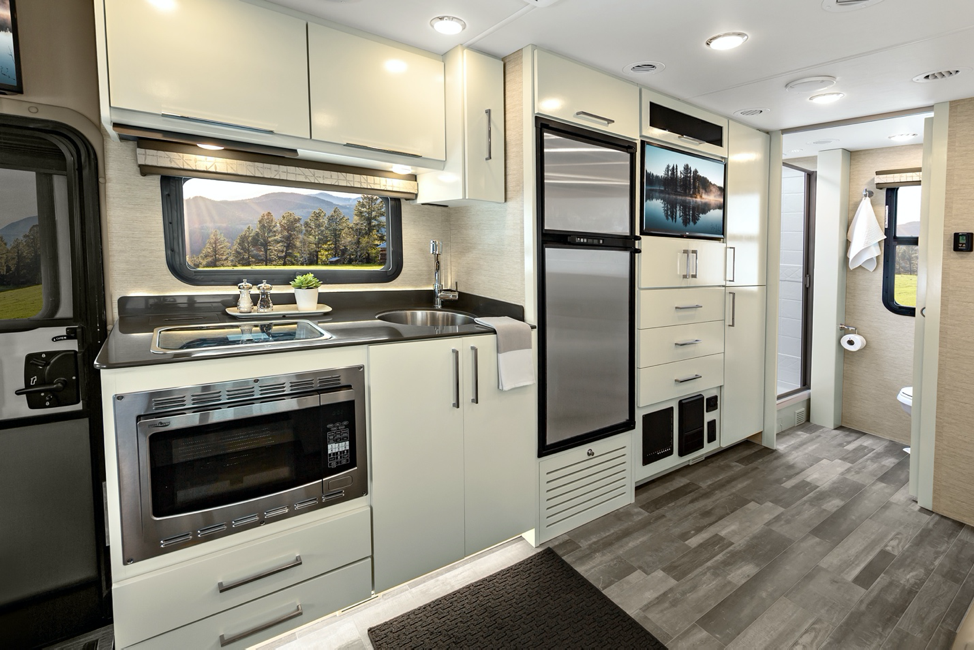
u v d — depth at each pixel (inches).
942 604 76.5
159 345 60.0
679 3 69.0
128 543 52.7
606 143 95.4
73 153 68.9
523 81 85.0
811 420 163.5
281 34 68.9
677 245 111.5
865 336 152.7
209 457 56.8
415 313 98.9
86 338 70.9
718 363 124.9
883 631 70.9
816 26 75.4
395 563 71.9
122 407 51.5
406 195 97.4
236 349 58.1
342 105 74.8
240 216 86.0
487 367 79.7
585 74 90.4
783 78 96.8
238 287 83.9
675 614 74.3
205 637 57.4
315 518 64.5
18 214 66.2
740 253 128.9
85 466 71.3
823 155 153.6
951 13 71.0
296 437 62.2
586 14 72.1
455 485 77.5
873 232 145.6
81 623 71.4
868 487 116.5
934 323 104.0
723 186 122.6
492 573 84.4
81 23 67.9
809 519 102.0
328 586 65.7
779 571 84.7
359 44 76.1
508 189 90.3
